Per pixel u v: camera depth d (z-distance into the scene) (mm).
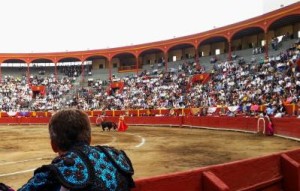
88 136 2391
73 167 2137
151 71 53938
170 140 20062
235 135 22453
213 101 35969
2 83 57531
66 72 61531
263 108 27453
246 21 42531
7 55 59312
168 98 42688
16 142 20234
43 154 14797
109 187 2197
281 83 30812
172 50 55094
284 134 20094
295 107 24531
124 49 56312
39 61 61406
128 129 31047
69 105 50906
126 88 50625
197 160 12531
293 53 34812
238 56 44625
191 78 44500
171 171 10539
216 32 46094
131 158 13117
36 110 50219
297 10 37281
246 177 4590
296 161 5648
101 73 59250
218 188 3705
